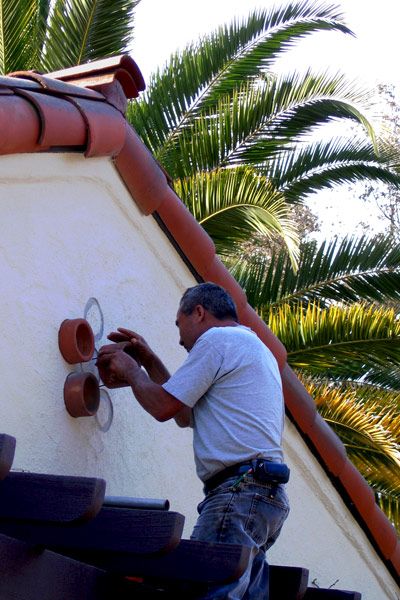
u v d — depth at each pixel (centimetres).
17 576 321
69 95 452
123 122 489
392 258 1178
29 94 413
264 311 1194
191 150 1182
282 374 604
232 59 1209
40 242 434
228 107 1188
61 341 435
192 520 526
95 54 1133
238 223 1095
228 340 420
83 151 461
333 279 1191
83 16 1115
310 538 637
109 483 459
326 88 1180
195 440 415
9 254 412
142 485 486
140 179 505
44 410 418
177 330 541
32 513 310
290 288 1196
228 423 406
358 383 1159
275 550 600
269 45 1213
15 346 407
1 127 384
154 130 1184
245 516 392
